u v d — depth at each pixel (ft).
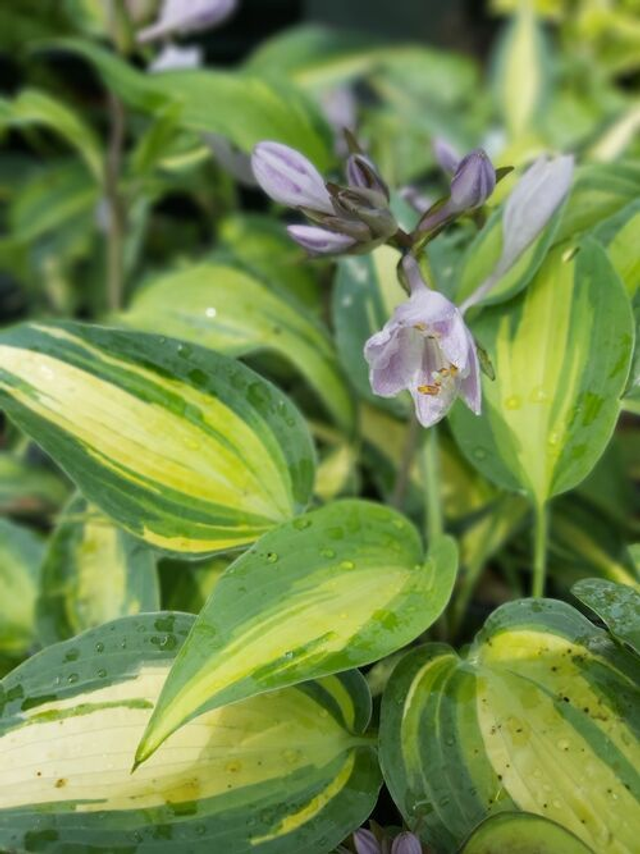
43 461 2.37
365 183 1.56
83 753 1.47
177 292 2.00
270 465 1.66
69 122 2.27
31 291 3.02
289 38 3.20
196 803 1.46
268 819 1.46
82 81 3.59
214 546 1.61
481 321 1.69
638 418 2.47
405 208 1.90
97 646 1.52
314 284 2.35
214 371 1.67
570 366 1.65
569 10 3.62
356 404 1.95
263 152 1.55
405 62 3.36
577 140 3.08
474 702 1.50
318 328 1.98
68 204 2.82
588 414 1.63
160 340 1.67
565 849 1.40
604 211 1.80
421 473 1.96
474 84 3.45
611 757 1.46
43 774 1.46
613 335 1.63
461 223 1.94
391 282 1.88
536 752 1.47
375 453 2.03
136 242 2.65
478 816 1.44
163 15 2.22
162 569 1.81
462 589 1.88
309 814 1.47
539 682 1.51
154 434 1.63
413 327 1.50
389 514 1.61
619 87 3.92
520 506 1.94
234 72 2.08
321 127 2.06
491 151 3.02
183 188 2.76
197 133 2.12
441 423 2.04
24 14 3.10
